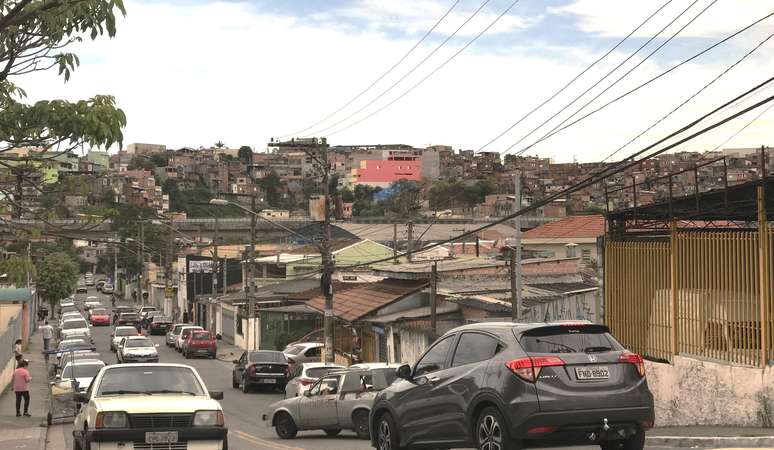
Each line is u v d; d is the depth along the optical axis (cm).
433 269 3234
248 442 2097
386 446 1227
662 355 1714
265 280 7331
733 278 1538
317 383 2220
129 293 14750
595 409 981
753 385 1477
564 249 7075
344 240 7881
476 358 1073
